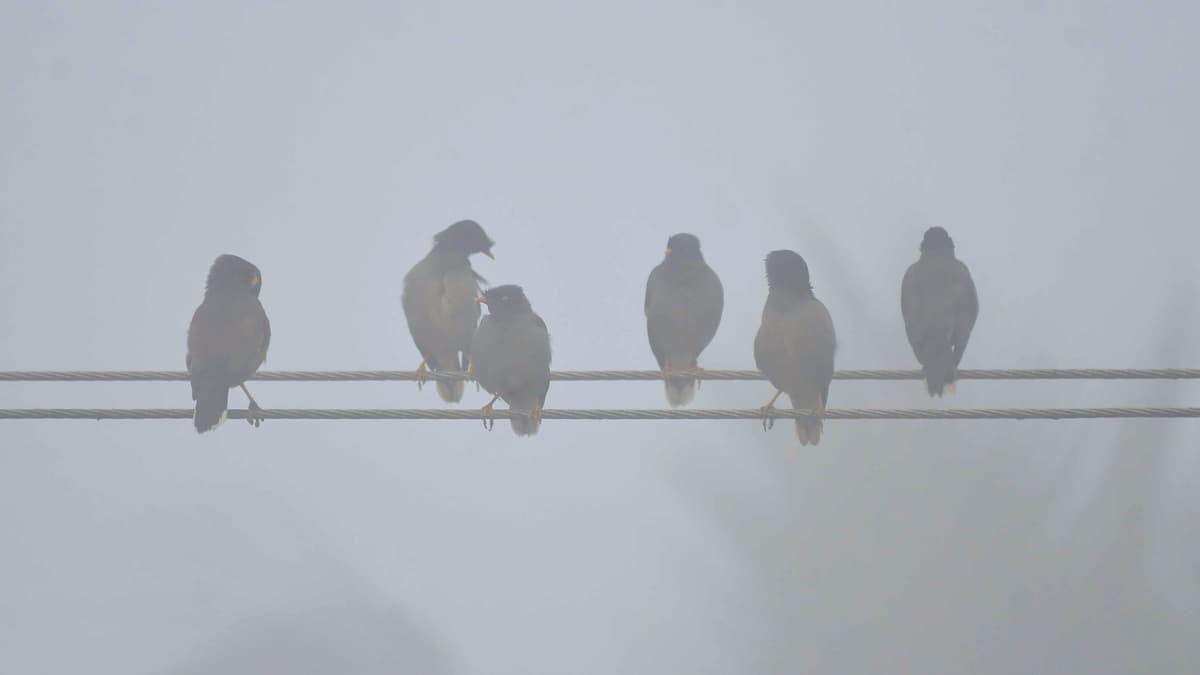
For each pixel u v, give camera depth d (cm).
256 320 1328
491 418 1362
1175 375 1281
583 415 1339
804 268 1407
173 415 1284
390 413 1295
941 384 1405
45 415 1229
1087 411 1229
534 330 1375
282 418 1292
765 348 1386
